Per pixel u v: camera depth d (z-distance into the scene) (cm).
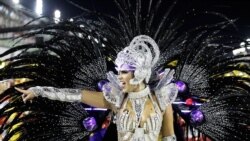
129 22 325
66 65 313
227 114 316
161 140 280
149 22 325
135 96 265
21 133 306
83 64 315
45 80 309
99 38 320
